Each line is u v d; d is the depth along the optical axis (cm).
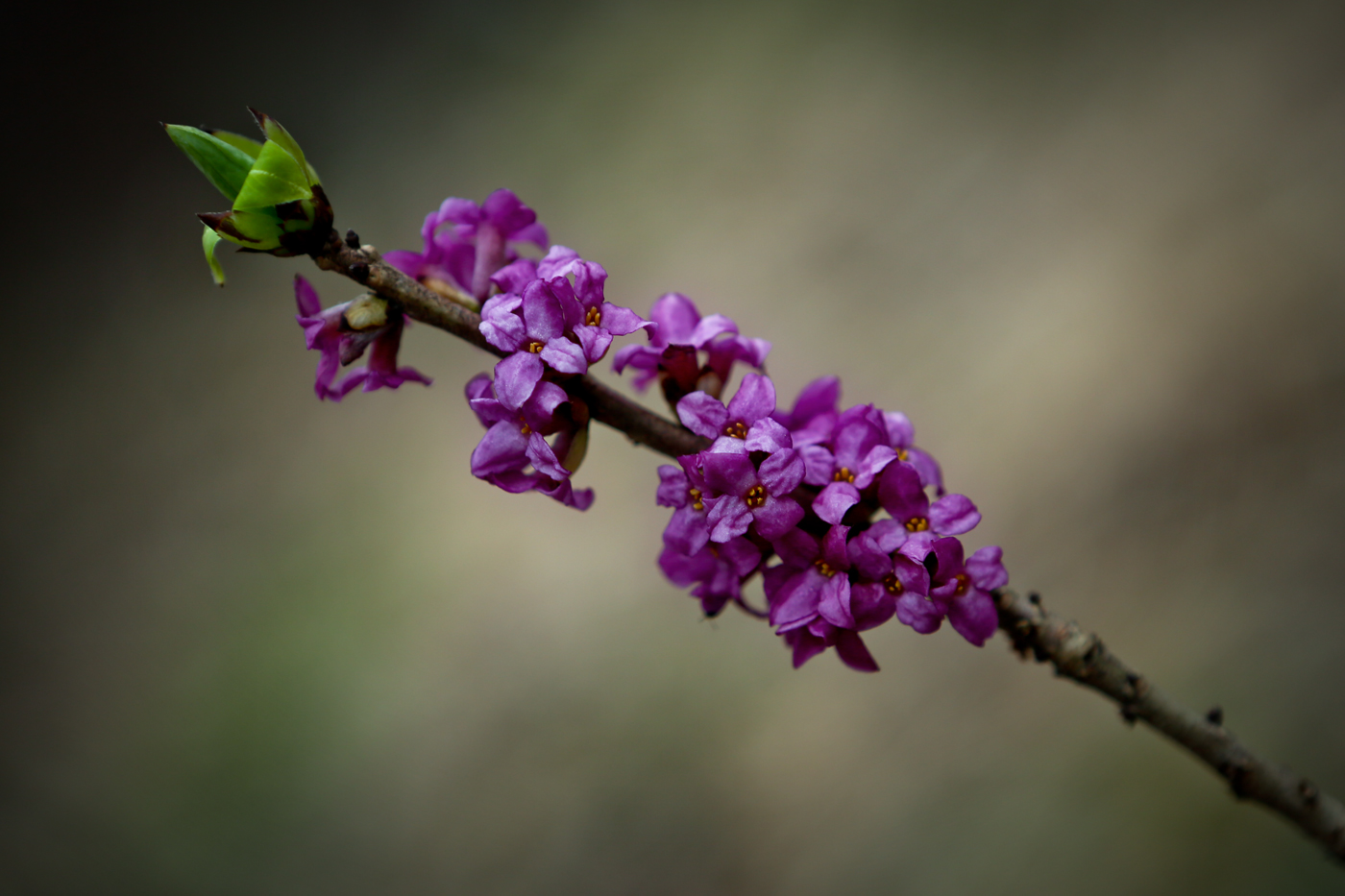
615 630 131
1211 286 135
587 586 136
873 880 106
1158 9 167
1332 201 135
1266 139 146
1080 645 57
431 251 56
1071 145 157
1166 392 129
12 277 195
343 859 127
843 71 177
